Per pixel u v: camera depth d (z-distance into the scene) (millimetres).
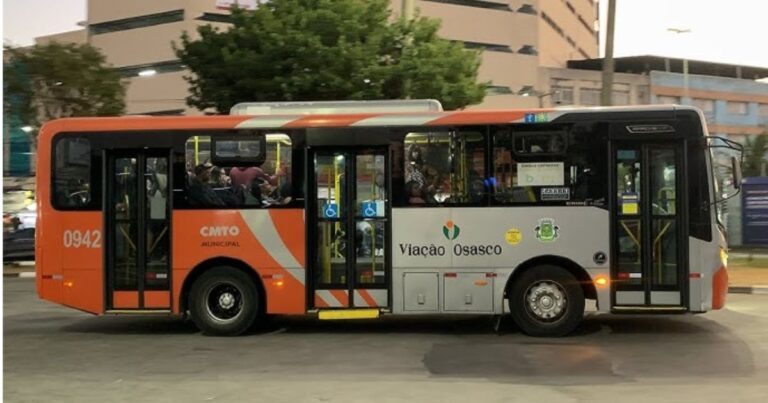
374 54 16953
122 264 9867
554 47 76250
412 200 9594
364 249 9672
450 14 63688
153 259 9844
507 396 6531
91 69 24641
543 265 9492
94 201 9852
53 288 9859
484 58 64750
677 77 70875
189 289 9953
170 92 56375
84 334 10211
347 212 9695
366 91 16672
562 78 68125
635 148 9398
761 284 15445
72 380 7348
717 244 9234
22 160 29953
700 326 10289
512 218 9469
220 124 9812
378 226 9664
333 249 9719
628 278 9328
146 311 9805
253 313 9836
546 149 9461
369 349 8859
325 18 16938
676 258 9289
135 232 9852
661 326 10312
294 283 9688
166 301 9797
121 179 9906
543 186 9453
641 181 9359
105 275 9828
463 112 9594
